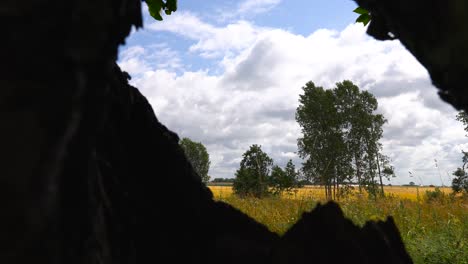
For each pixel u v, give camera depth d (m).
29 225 0.65
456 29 1.06
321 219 1.94
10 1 0.69
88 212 1.01
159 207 2.14
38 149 0.68
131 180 2.03
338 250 1.87
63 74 0.74
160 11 2.71
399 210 7.55
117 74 2.05
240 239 2.22
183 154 2.39
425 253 4.69
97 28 0.81
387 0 1.31
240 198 10.27
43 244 0.71
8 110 0.66
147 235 2.02
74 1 0.77
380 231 2.06
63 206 0.88
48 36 0.73
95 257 1.18
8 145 0.64
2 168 0.63
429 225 6.75
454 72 1.12
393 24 1.39
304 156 51.19
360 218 6.80
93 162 1.15
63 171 0.87
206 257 2.14
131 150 2.12
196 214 2.26
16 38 0.69
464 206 8.26
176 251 2.12
